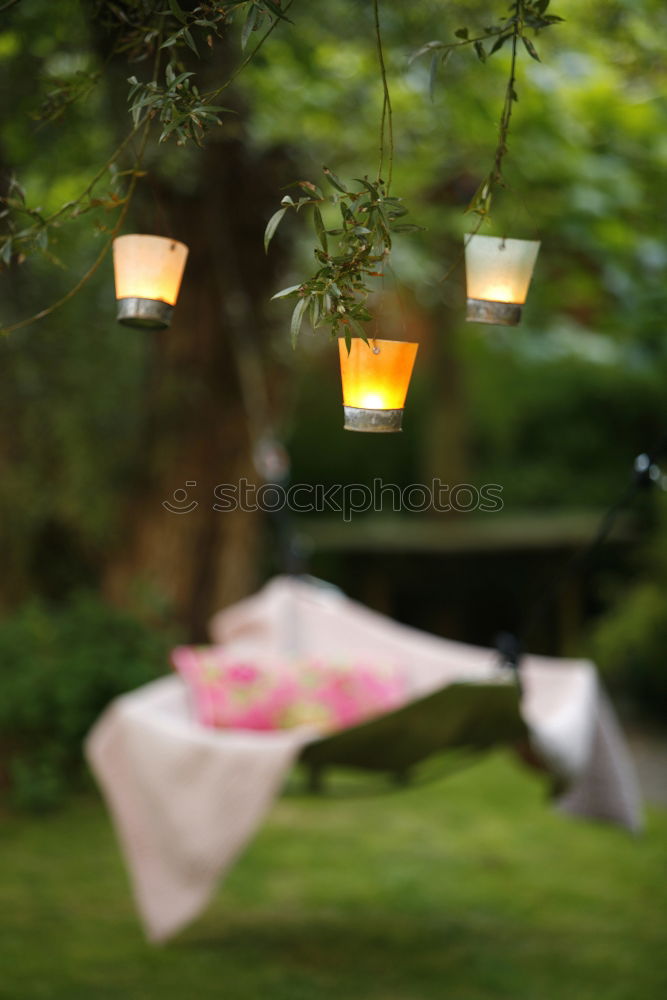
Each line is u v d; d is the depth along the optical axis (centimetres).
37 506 540
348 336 130
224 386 546
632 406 1140
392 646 421
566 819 503
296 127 465
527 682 361
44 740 525
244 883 402
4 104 276
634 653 781
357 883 403
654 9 405
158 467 551
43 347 486
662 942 342
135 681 509
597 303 566
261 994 297
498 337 709
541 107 466
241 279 519
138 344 539
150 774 304
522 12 148
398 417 147
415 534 901
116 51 172
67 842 460
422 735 298
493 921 362
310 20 367
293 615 433
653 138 500
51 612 594
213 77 319
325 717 387
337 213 504
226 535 565
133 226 408
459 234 525
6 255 156
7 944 335
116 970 314
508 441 1154
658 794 567
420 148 495
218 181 470
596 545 282
